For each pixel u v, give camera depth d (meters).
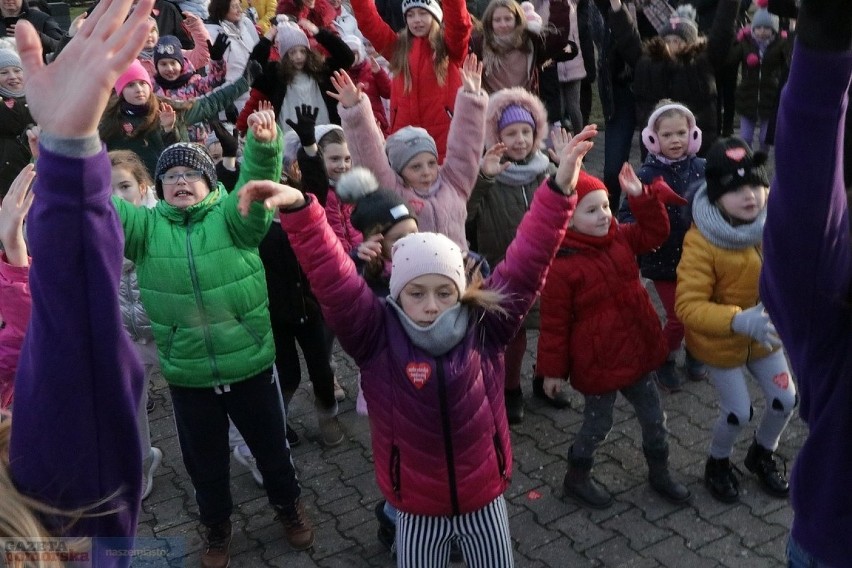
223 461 3.66
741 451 4.32
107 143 5.37
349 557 3.81
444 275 2.76
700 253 3.72
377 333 2.83
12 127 6.41
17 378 1.36
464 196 4.30
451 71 5.68
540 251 2.80
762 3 7.55
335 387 5.06
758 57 7.65
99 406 1.36
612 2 6.33
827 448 1.60
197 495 3.69
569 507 4.01
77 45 1.22
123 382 1.38
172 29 8.63
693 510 3.93
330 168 4.39
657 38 6.18
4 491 1.29
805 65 1.22
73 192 1.23
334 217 4.32
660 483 3.98
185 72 6.79
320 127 4.50
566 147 2.73
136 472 1.45
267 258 4.12
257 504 4.21
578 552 3.73
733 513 3.89
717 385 3.81
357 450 4.57
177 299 3.39
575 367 3.80
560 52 6.61
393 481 2.88
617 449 4.40
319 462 4.50
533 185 4.48
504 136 4.43
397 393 2.80
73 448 1.35
